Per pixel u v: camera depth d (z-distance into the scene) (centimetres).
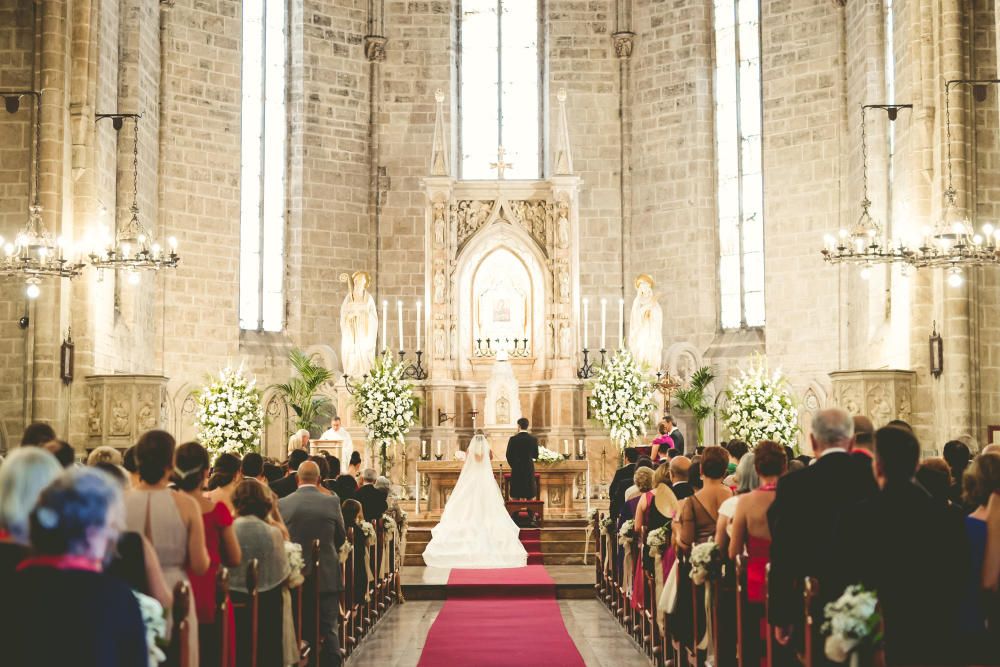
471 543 2400
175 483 996
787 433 2720
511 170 3622
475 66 3653
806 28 3250
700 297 3425
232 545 901
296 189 3419
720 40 3453
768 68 3319
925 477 1002
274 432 3269
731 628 1069
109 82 2662
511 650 1520
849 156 3139
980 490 816
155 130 3080
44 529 493
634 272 3531
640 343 3138
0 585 495
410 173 3547
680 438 2488
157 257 2250
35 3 2419
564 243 3225
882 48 2973
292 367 3347
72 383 2416
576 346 3234
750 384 2736
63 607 485
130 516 825
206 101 3209
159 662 705
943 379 2316
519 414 3111
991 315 2309
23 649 481
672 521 1241
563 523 2622
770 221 3288
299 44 3438
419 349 3216
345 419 3075
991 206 2325
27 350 2362
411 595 2105
